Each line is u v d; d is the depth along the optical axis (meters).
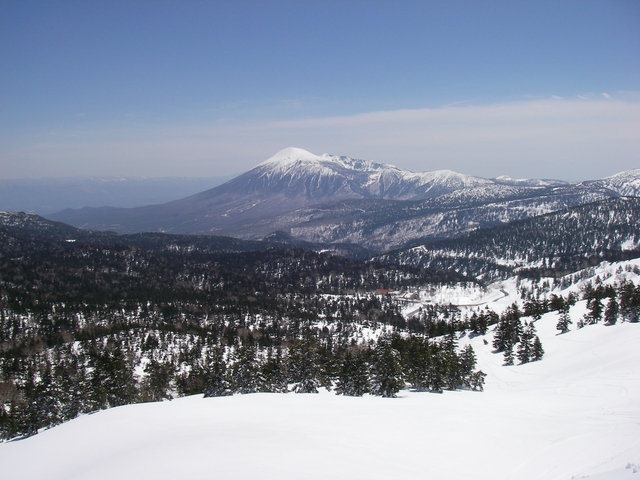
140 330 192.25
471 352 116.25
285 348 174.25
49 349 170.38
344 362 93.69
